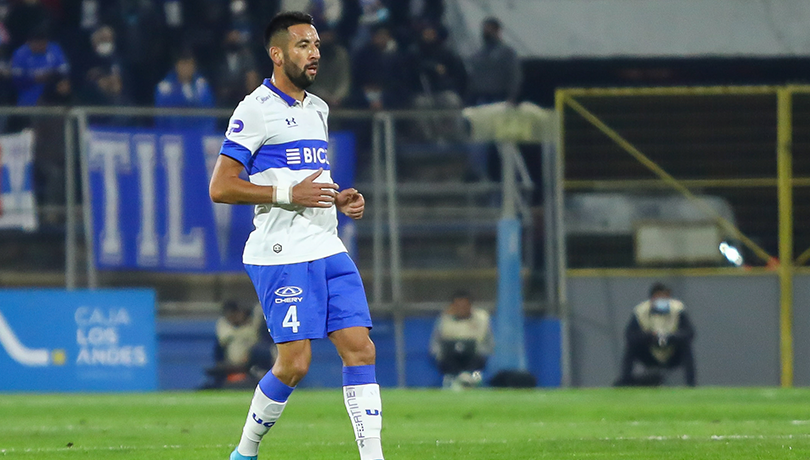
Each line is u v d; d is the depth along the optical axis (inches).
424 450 926.4
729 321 2145.7
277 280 718.5
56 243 2023.9
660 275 2153.1
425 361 2070.6
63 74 2372.0
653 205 2185.0
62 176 2010.3
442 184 2145.7
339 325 719.7
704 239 2169.0
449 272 2118.6
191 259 1973.4
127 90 2415.1
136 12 2432.3
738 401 1581.0
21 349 1873.8
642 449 923.4
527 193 2165.4
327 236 730.8
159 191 1963.6
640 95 2196.1
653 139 2196.1
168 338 2011.6
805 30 2588.6
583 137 2201.0
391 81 2370.8
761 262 2174.0
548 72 2573.8
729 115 2190.0
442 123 2165.4
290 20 733.9
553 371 2112.5
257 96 730.8
